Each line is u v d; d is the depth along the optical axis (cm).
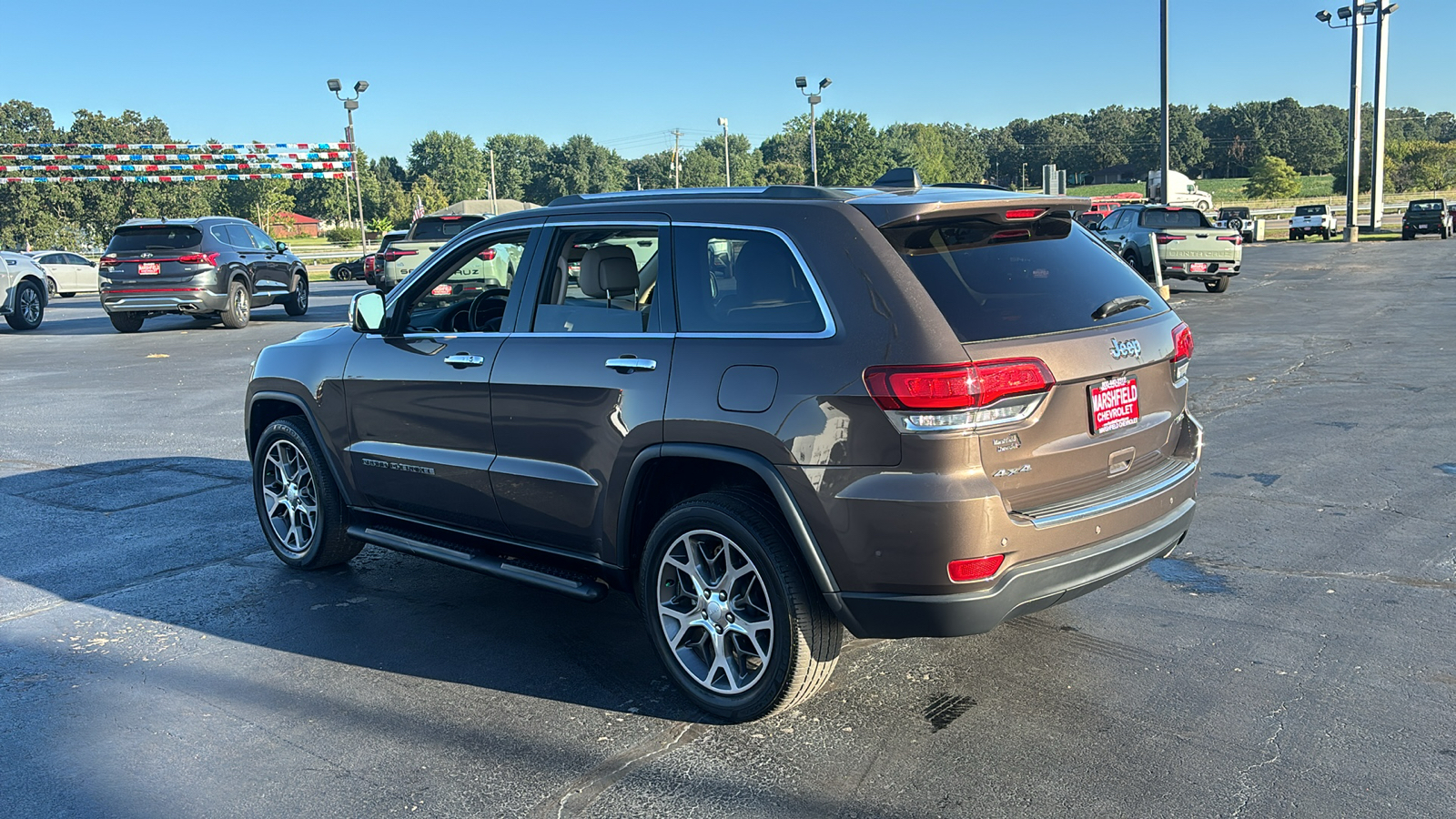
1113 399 339
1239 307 1706
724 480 373
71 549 564
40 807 306
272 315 2175
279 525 534
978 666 388
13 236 8138
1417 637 400
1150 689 365
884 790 305
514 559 425
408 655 414
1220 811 289
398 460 452
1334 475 637
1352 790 297
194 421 942
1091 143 18462
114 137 9531
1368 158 12144
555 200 420
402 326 461
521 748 337
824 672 341
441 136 17175
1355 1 3944
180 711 368
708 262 355
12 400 1077
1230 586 461
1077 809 292
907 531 303
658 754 330
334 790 313
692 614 360
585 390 372
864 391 306
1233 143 18562
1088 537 327
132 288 1739
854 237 325
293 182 13550
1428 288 1931
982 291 323
